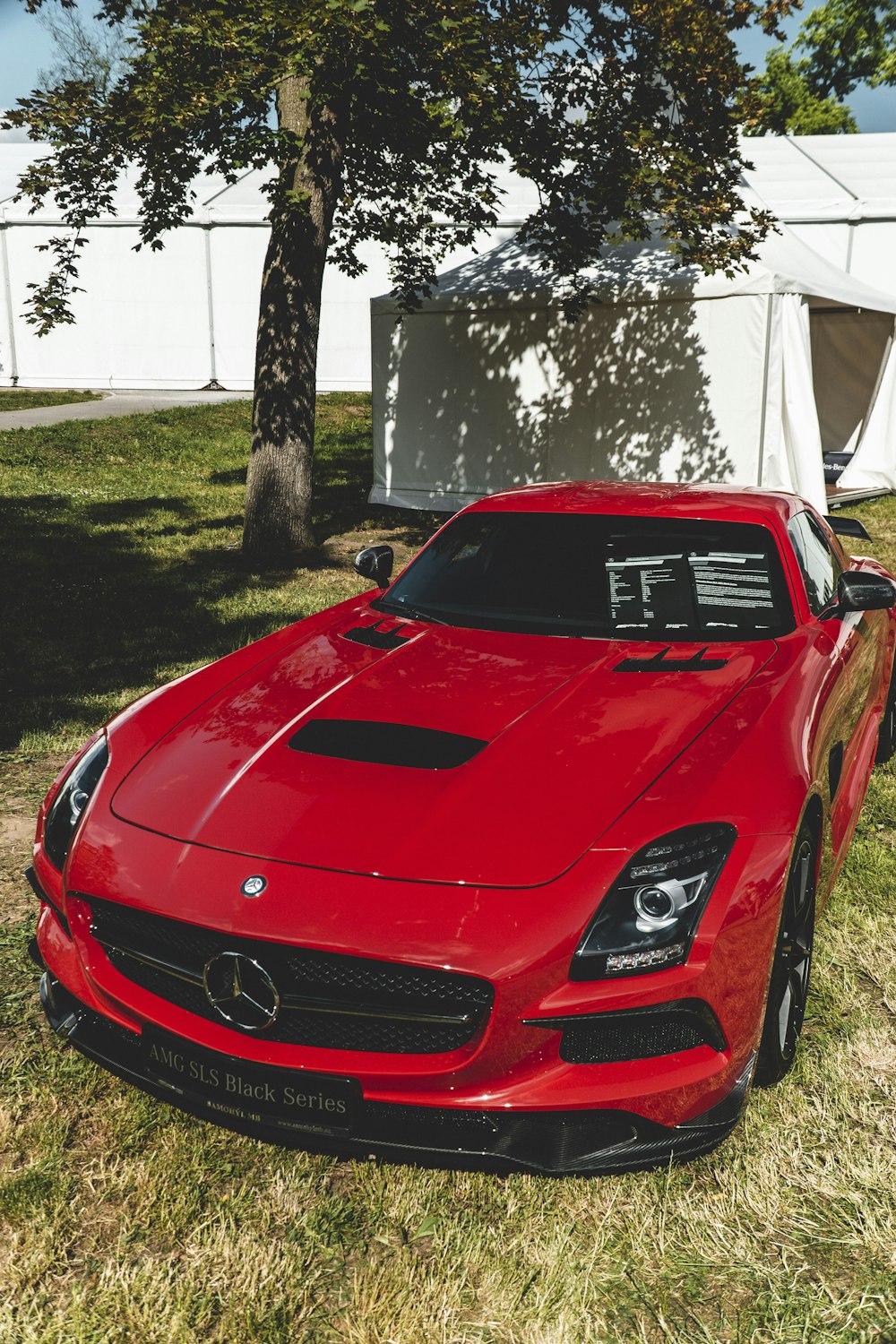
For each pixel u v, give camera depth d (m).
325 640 3.22
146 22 7.24
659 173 8.55
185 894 2.10
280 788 2.31
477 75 7.01
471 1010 1.96
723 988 2.02
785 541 3.43
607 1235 2.03
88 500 12.45
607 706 2.58
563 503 3.74
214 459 16.02
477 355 11.95
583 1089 1.96
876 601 3.27
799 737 2.50
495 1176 2.18
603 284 11.03
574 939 1.95
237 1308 1.86
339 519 11.93
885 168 21.47
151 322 24.47
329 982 2.01
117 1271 1.93
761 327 10.45
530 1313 1.86
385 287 23.86
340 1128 2.04
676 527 3.51
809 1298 1.88
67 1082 2.46
